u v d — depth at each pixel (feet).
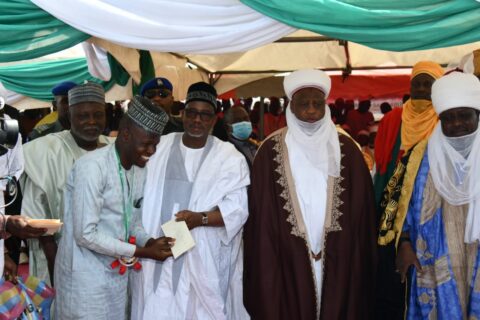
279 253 12.01
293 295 11.83
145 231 11.45
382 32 10.16
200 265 11.51
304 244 11.80
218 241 11.83
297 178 12.02
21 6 10.94
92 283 10.43
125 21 10.81
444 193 10.85
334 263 11.76
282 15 10.45
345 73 24.16
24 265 15.34
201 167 11.80
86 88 12.41
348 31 10.24
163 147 12.05
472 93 10.51
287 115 12.43
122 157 10.65
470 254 10.84
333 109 27.61
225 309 12.05
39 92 20.31
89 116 12.37
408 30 10.09
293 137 12.25
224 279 12.11
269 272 11.86
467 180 10.64
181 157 11.91
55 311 10.98
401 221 11.40
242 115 16.79
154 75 16.65
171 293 11.54
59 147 12.45
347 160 12.18
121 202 10.66
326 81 11.96
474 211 10.65
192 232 11.56
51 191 12.16
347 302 11.75
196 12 10.74
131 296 11.86
